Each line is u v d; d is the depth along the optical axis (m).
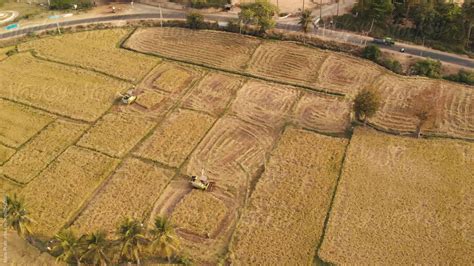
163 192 71.12
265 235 64.25
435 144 77.50
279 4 121.75
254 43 104.62
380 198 68.62
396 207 67.25
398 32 105.94
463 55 98.12
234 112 86.06
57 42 108.19
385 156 75.50
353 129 81.12
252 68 97.19
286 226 65.25
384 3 104.06
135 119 85.12
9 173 75.38
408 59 96.94
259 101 88.44
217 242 63.62
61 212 68.56
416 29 105.31
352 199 68.56
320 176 72.44
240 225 65.62
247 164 75.31
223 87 92.38
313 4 121.38
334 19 111.44
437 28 103.38
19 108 89.00
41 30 112.50
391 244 62.31
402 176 72.00
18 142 81.44
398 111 84.69
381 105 86.06
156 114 86.19
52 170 75.56
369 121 82.69
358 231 64.06
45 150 79.50
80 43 107.56
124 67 99.06
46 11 121.38
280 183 71.56
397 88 90.12
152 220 66.56
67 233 58.06
